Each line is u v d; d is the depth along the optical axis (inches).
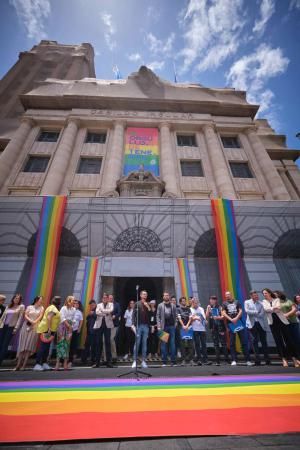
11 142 586.9
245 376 148.1
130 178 511.2
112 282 370.6
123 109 691.4
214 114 727.7
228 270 342.6
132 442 62.7
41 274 327.0
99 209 359.9
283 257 366.9
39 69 1374.3
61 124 654.5
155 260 352.8
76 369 206.2
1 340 215.2
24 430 68.3
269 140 826.2
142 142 628.4
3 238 343.9
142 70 812.0
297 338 202.5
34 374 173.6
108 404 91.0
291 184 730.2
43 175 547.8
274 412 80.9
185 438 64.5
